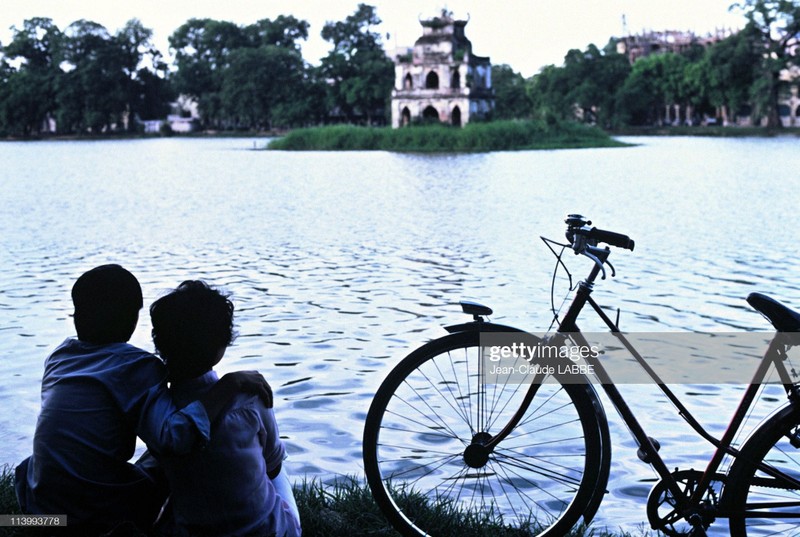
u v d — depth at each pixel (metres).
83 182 39.22
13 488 4.39
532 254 16.23
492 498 5.02
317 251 16.86
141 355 3.34
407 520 3.84
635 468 5.77
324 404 7.26
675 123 138.88
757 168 44.97
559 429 5.97
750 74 124.00
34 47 156.12
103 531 3.36
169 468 3.26
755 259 15.47
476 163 54.78
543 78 135.75
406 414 6.27
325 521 4.06
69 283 13.36
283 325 10.34
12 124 149.00
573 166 49.28
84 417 3.26
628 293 12.39
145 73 151.88
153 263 15.43
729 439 3.63
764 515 3.53
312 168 50.56
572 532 4.11
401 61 100.00
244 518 3.27
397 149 82.44
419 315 10.90
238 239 18.75
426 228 20.58
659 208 24.69
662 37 164.25
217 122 153.75
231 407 3.23
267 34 159.88
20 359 8.73
